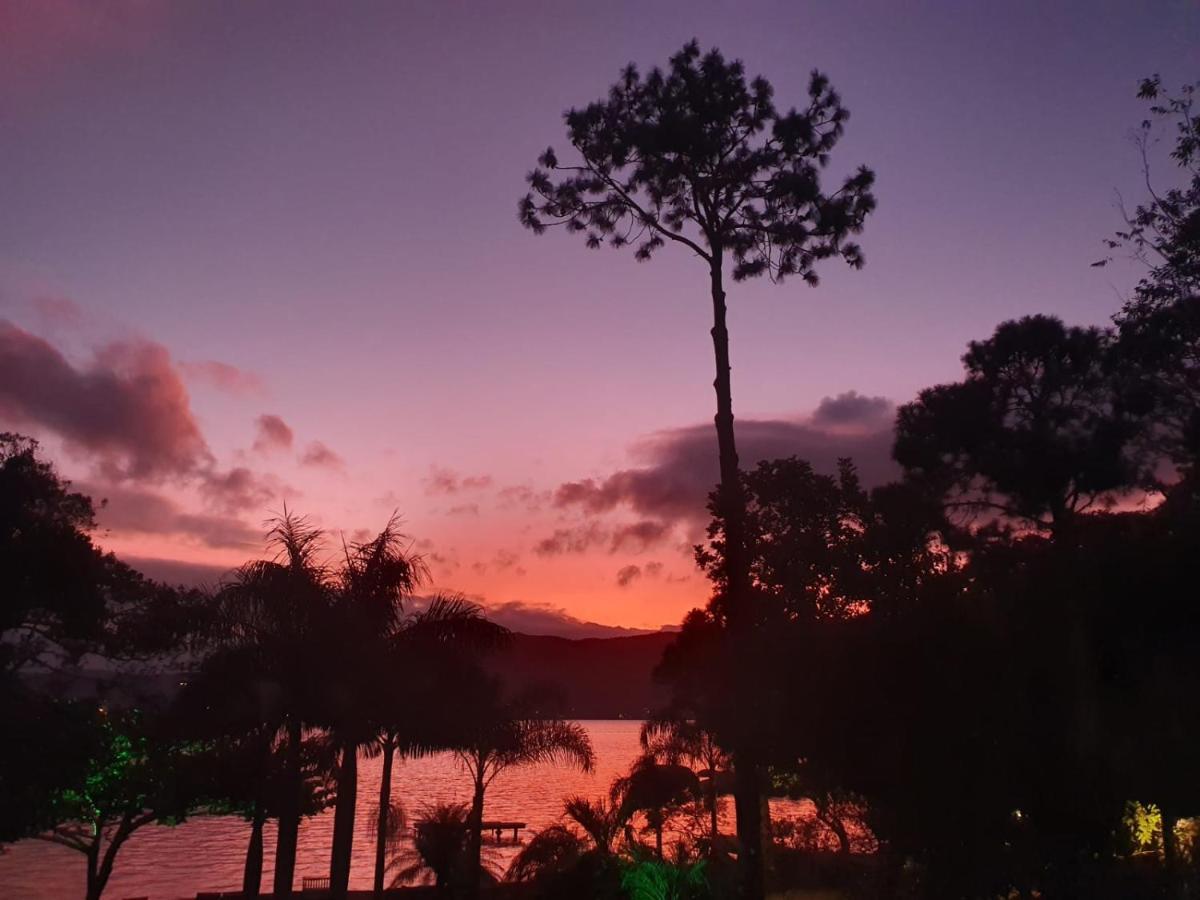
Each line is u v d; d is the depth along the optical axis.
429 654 23.72
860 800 21.12
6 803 25.69
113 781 29.08
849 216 25.83
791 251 26.69
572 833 28.50
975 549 38.22
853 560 31.27
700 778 38.16
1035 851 17.56
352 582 23.88
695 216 26.59
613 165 26.95
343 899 22.20
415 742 24.77
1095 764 17.19
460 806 35.28
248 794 29.88
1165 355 26.48
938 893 18.11
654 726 37.72
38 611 27.84
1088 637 17.31
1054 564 18.47
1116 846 19.67
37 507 27.94
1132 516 20.05
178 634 27.38
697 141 25.14
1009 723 17.73
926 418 43.47
